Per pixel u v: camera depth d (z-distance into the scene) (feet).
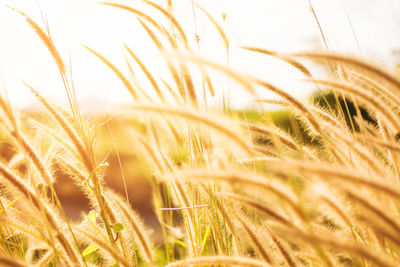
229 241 4.77
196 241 4.76
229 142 3.96
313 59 3.98
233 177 3.83
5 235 4.55
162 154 4.87
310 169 3.51
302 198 3.83
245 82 3.83
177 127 4.87
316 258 4.24
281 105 4.46
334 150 4.42
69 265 4.27
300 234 3.67
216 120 3.94
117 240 4.58
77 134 4.48
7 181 4.24
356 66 3.96
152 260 4.79
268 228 4.32
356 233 4.34
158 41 4.81
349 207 4.15
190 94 4.72
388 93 4.47
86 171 4.59
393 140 4.47
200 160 4.80
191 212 4.83
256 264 4.08
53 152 4.58
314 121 4.38
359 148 4.23
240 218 4.38
